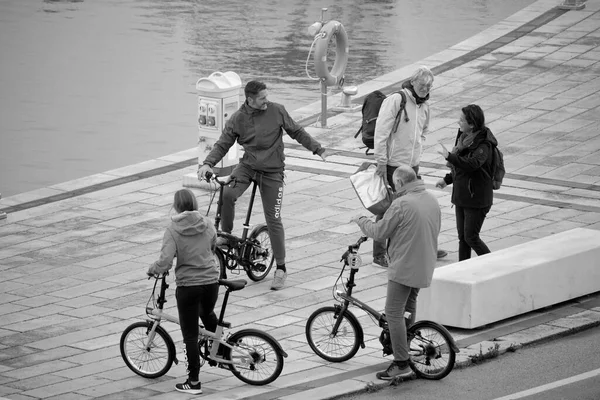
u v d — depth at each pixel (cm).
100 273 2680
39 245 2894
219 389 2022
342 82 4181
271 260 2641
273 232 2550
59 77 5003
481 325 2280
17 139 4097
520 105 4094
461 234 2530
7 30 6022
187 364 2028
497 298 2294
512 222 2978
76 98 4666
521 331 2280
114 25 6147
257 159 2544
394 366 2022
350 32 5772
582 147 3619
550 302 2397
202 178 2558
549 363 2119
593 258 2464
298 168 3516
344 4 6688
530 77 4456
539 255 2422
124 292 2553
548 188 3256
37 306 2469
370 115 2889
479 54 4850
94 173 3675
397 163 2595
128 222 3075
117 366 2145
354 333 2111
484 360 2139
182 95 4700
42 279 2644
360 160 3609
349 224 3006
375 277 2628
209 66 5159
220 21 6231
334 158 3631
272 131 2552
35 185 3556
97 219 3108
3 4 6819
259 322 2348
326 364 2125
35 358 2184
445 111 4066
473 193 2469
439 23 5972
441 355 2025
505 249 2481
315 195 3250
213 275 1983
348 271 2669
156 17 6375
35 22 6256
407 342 2038
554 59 4684
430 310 2300
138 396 1983
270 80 4856
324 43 3912
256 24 6128
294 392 1983
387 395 1970
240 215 3073
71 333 2316
